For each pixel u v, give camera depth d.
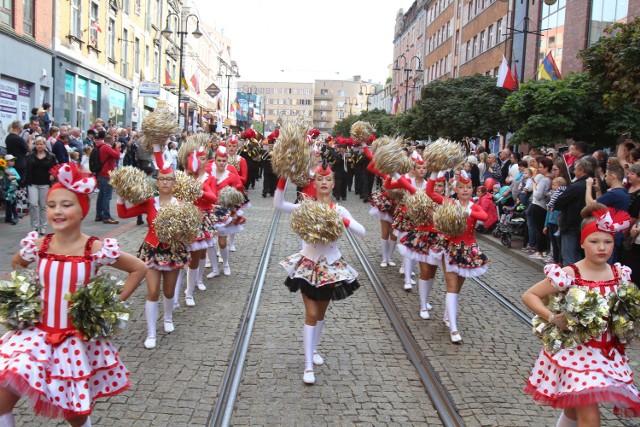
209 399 4.85
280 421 4.56
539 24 25.84
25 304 3.50
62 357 3.49
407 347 6.18
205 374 5.33
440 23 49.12
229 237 10.43
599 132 13.52
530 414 4.77
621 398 3.52
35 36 19.55
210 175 7.80
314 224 5.16
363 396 5.04
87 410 3.43
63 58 21.77
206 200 7.35
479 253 6.53
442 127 22.94
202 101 51.88
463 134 22.31
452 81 24.23
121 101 29.92
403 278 9.12
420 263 7.22
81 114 24.48
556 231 9.55
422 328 6.81
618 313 3.69
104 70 26.56
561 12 23.64
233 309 7.29
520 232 11.62
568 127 12.95
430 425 4.58
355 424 4.55
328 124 140.50
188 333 6.39
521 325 7.04
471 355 6.03
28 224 11.73
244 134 21.58
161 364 5.53
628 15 18.84
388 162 7.20
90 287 3.56
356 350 6.09
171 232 5.89
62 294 3.59
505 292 8.48
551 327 3.79
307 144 5.31
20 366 3.30
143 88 28.19
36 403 3.41
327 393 5.07
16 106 18.53
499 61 32.06
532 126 13.30
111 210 15.18
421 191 7.49
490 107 20.78
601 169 9.40
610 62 9.84
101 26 26.22
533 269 10.06
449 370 5.62
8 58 17.59
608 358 3.71
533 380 3.91
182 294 7.95
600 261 3.80
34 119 14.39
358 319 7.08
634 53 9.14
